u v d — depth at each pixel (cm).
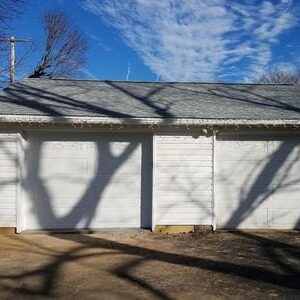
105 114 1266
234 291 754
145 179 1345
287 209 1370
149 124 1273
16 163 1281
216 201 1348
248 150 1368
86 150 1339
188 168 1322
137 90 1591
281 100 1505
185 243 1166
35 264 936
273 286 782
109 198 1341
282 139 1371
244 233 1305
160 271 882
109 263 947
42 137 1330
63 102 1383
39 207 1327
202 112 1326
